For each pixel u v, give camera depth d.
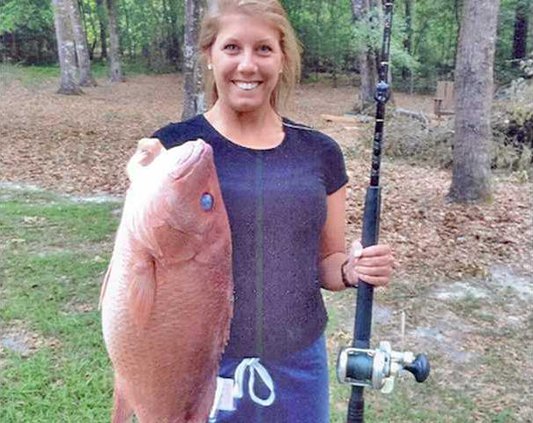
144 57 28.22
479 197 7.79
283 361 1.57
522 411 3.57
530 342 4.37
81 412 3.33
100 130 12.91
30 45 26.95
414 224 6.93
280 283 1.54
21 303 4.52
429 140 10.57
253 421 1.57
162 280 1.20
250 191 1.51
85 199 7.63
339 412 3.42
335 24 23.20
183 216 1.18
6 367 3.70
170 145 1.54
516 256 6.09
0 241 5.84
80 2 25.64
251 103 1.51
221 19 1.48
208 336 1.27
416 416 3.49
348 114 15.52
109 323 1.23
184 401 1.29
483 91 7.58
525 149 9.98
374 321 4.60
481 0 7.42
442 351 4.21
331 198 1.67
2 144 10.91
